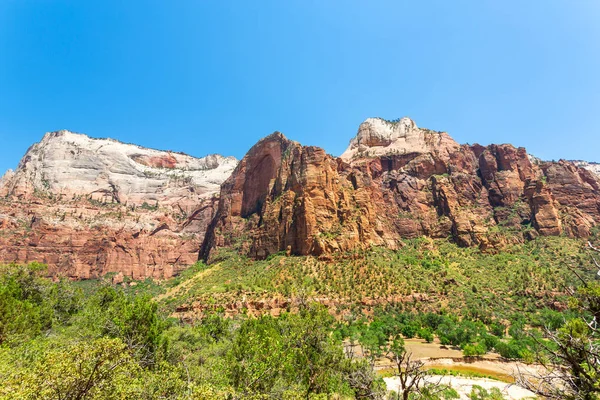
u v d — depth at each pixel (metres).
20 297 52.19
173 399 18.61
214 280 124.38
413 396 25.84
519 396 43.75
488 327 87.69
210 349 42.16
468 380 53.03
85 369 13.72
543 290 99.69
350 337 69.62
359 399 25.31
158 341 31.81
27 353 24.11
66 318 58.69
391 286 98.31
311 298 86.38
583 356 9.38
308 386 26.20
